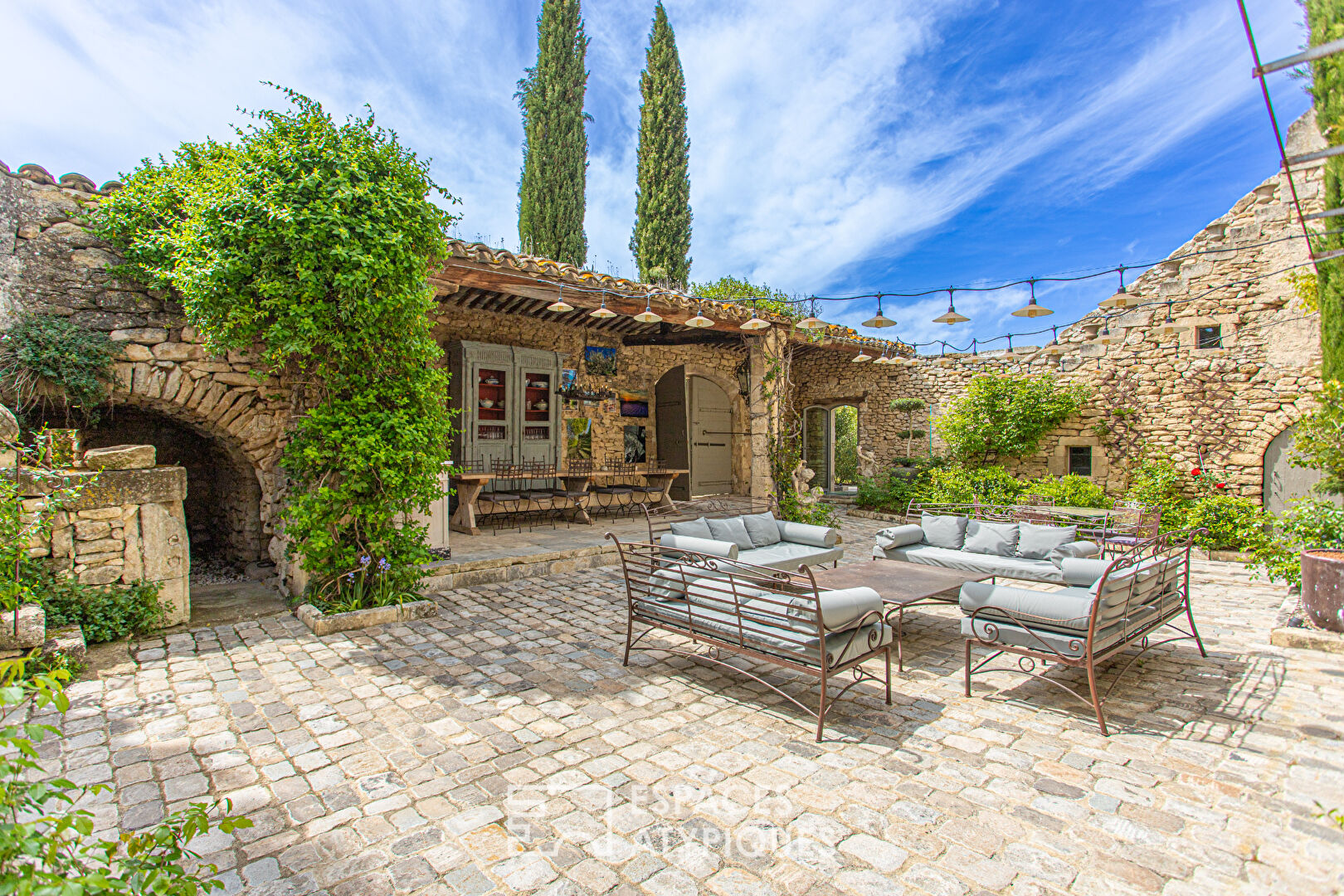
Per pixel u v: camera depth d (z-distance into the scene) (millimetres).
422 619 4910
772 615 3205
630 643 3980
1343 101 4836
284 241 4355
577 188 14492
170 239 4617
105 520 4285
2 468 3791
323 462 4734
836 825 2309
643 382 10922
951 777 2650
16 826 985
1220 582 6352
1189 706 3361
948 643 4602
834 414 14883
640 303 7297
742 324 8266
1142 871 2051
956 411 11344
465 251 5852
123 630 4215
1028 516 7754
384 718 3178
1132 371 9656
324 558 4820
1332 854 2129
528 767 2719
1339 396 5254
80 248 4738
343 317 4535
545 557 6578
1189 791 2533
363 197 4484
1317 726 3098
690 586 3742
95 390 4668
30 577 3906
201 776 2615
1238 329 8703
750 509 10305
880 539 6219
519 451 9055
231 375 5250
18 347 4402
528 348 9188
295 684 3588
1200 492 8773
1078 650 3164
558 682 3678
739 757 2824
